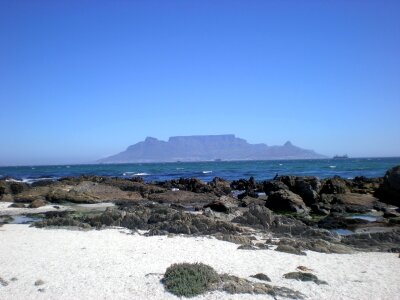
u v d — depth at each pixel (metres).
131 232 25.16
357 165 133.88
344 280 15.62
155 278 14.99
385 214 33.38
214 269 16.19
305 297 13.66
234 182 59.09
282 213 36.03
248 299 13.16
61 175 105.44
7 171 141.25
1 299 13.05
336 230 27.77
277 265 17.45
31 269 16.33
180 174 100.31
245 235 24.44
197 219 26.39
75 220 28.14
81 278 15.12
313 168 118.50
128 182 55.59
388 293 14.16
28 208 39.56
